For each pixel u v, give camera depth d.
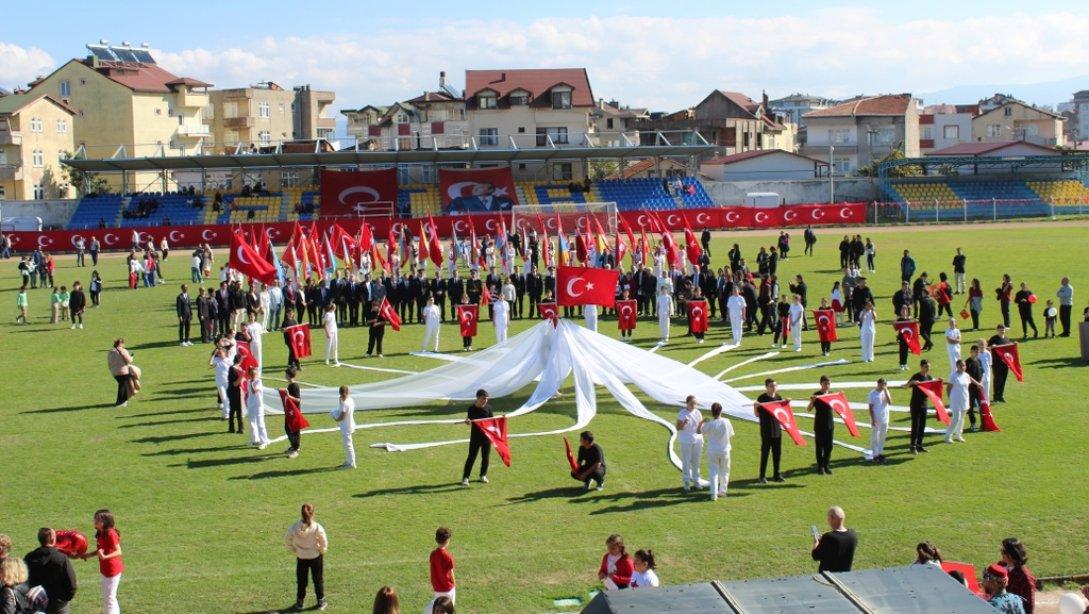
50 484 26.41
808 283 58.84
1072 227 89.38
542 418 32.44
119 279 68.12
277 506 24.56
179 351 44.38
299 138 154.50
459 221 92.12
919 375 27.91
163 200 99.38
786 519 23.09
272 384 37.47
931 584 13.20
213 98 144.12
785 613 12.59
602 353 34.06
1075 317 46.59
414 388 34.59
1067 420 30.59
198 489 25.91
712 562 20.53
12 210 98.12
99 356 43.62
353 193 101.38
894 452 28.12
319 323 50.88
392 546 21.88
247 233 89.88
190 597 19.33
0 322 52.28
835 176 119.50
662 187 106.06
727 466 24.73
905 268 52.59
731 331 46.28
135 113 123.94
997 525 22.16
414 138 116.38
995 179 108.88
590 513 23.77
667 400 32.56
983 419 29.84
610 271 34.88
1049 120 159.50
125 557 21.45
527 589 19.44
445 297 52.56
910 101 143.12
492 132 114.25
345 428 27.41
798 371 38.09
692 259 50.88
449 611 14.19
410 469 27.38
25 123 112.12
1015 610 14.98
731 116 155.38
